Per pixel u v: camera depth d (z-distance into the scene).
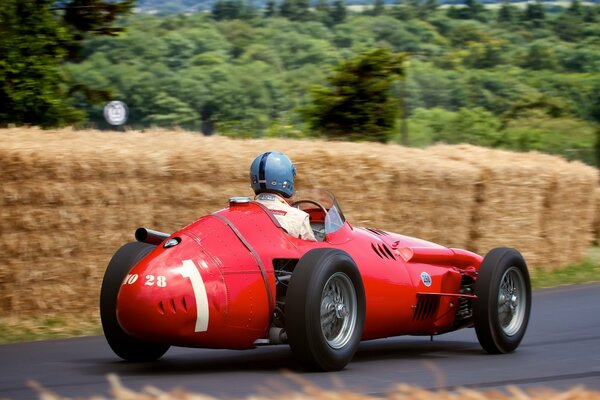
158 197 24.70
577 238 37.03
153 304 14.73
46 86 36.22
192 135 29.02
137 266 15.41
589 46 159.12
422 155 31.39
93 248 23.59
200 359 17.86
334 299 16.02
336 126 43.88
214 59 117.62
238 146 27.17
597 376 15.80
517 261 19.20
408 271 18.38
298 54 140.12
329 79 44.22
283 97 108.31
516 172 33.81
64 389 14.28
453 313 19.64
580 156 64.62
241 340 15.75
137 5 41.62
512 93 115.31
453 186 31.67
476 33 164.25
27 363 17.33
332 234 17.39
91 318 23.48
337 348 15.84
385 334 18.16
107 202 23.75
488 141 69.31
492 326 18.47
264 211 16.67
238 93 103.50
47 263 22.91
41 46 36.16
